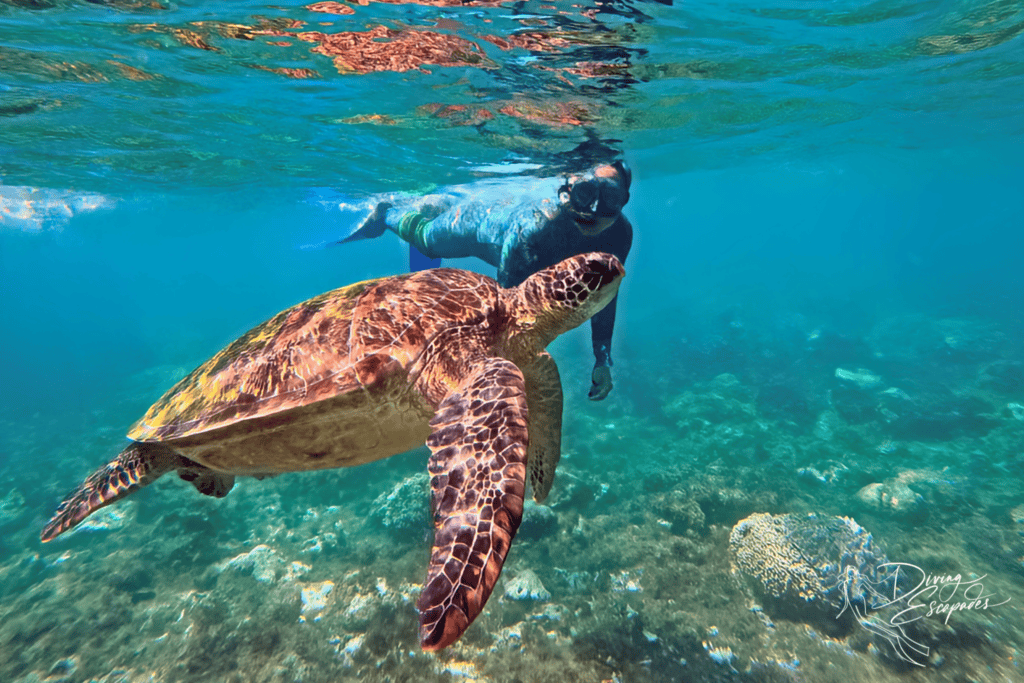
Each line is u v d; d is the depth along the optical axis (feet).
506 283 6.38
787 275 40.04
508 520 2.06
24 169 13.98
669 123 11.55
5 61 6.88
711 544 7.50
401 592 6.72
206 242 50.70
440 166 14.19
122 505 9.55
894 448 10.90
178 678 5.87
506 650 5.92
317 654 6.02
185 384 3.25
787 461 10.34
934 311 25.21
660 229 93.97
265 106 9.11
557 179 15.25
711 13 6.14
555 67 7.42
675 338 20.43
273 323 3.31
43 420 17.99
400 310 3.01
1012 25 8.02
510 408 2.45
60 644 6.46
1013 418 11.69
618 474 9.88
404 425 2.93
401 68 7.40
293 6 5.61
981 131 20.92
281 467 3.00
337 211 26.89
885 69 9.80
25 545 8.96
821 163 26.86
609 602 6.55
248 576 7.41
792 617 6.17
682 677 5.49
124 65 7.16
